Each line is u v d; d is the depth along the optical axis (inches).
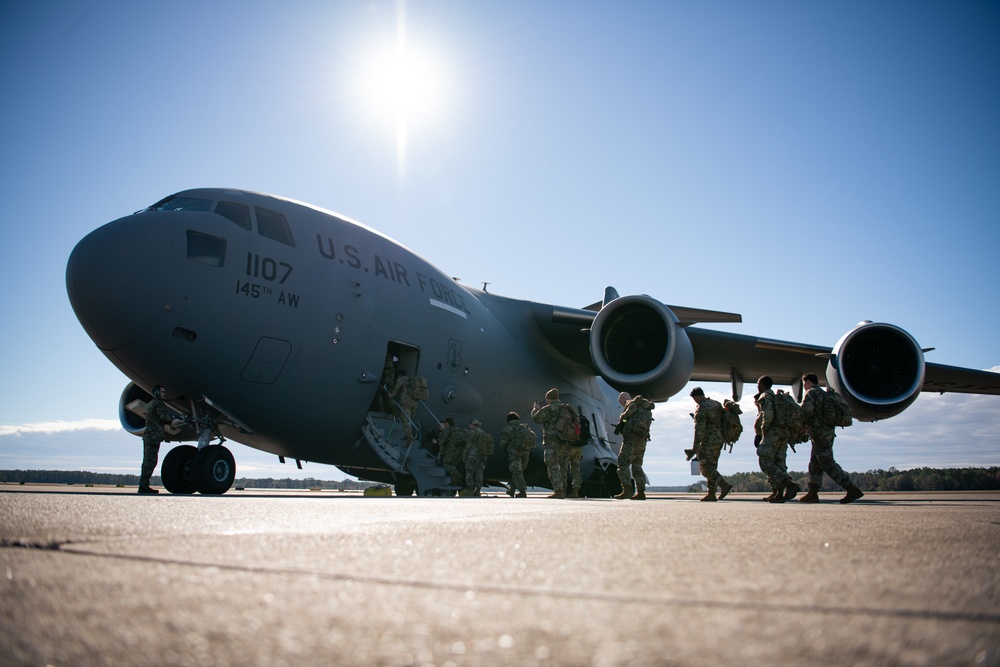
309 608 54.9
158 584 63.8
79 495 271.9
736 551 93.7
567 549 94.7
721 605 57.2
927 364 585.0
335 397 412.5
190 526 119.1
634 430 380.2
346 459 449.1
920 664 40.1
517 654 42.4
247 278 371.2
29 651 42.7
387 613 53.5
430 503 237.6
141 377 367.2
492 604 57.2
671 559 85.4
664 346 513.7
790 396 327.9
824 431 319.6
